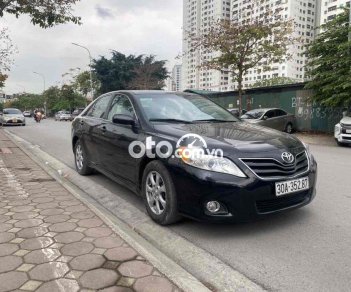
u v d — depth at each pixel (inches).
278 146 154.1
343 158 384.8
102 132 223.1
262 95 928.3
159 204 166.6
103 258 126.7
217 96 1100.5
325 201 203.0
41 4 424.8
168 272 117.5
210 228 163.2
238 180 140.6
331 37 661.9
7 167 297.6
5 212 175.8
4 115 1165.1
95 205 202.4
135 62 2375.7
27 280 112.5
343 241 148.1
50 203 190.4
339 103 638.5
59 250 132.9
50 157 383.6
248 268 127.4
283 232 157.8
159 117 189.2
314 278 119.6
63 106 2785.4
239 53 830.5
